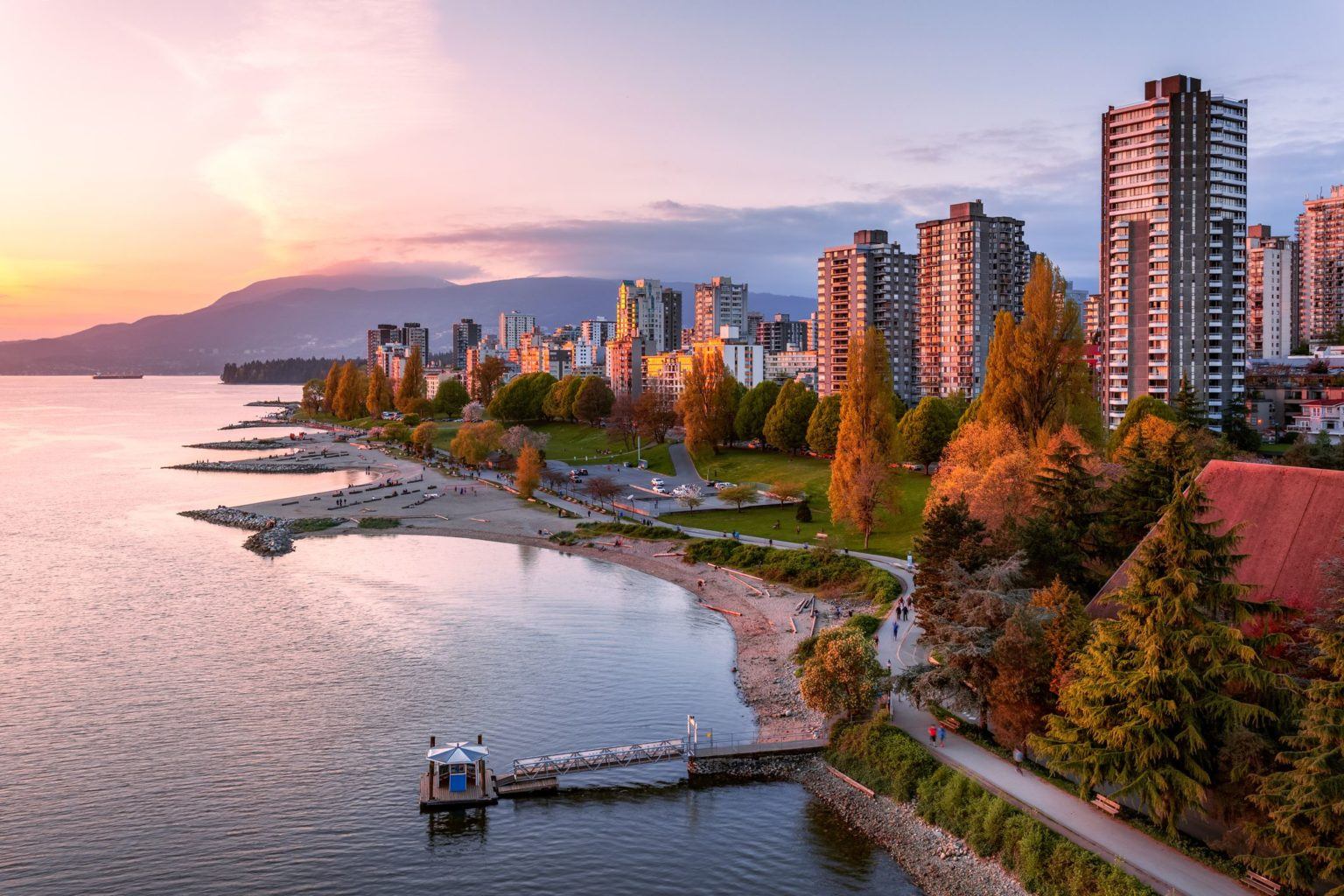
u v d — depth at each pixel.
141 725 79.94
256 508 186.12
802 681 75.56
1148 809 56.66
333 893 57.16
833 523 138.88
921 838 60.59
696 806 67.06
